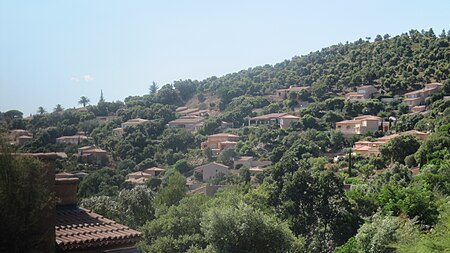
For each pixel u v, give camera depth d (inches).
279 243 1080.8
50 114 4338.1
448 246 806.5
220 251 1067.9
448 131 2529.5
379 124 3799.2
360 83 4756.4
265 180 2001.7
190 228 1302.9
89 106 4965.6
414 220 1050.1
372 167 2709.2
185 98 5575.8
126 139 3735.2
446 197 1296.8
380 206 1359.5
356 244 1142.3
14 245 310.5
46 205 334.3
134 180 2933.1
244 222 1074.1
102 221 444.1
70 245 376.8
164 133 4010.8
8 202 311.3
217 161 3489.2
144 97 5531.5
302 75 5339.6
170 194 1827.0
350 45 5836.6
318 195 1631.4
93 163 3221.0
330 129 3873.0
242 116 4534.9
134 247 422.0
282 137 3690.9
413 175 2085.4
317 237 1569.9
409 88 4426.7
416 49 4975.4
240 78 5728.3
